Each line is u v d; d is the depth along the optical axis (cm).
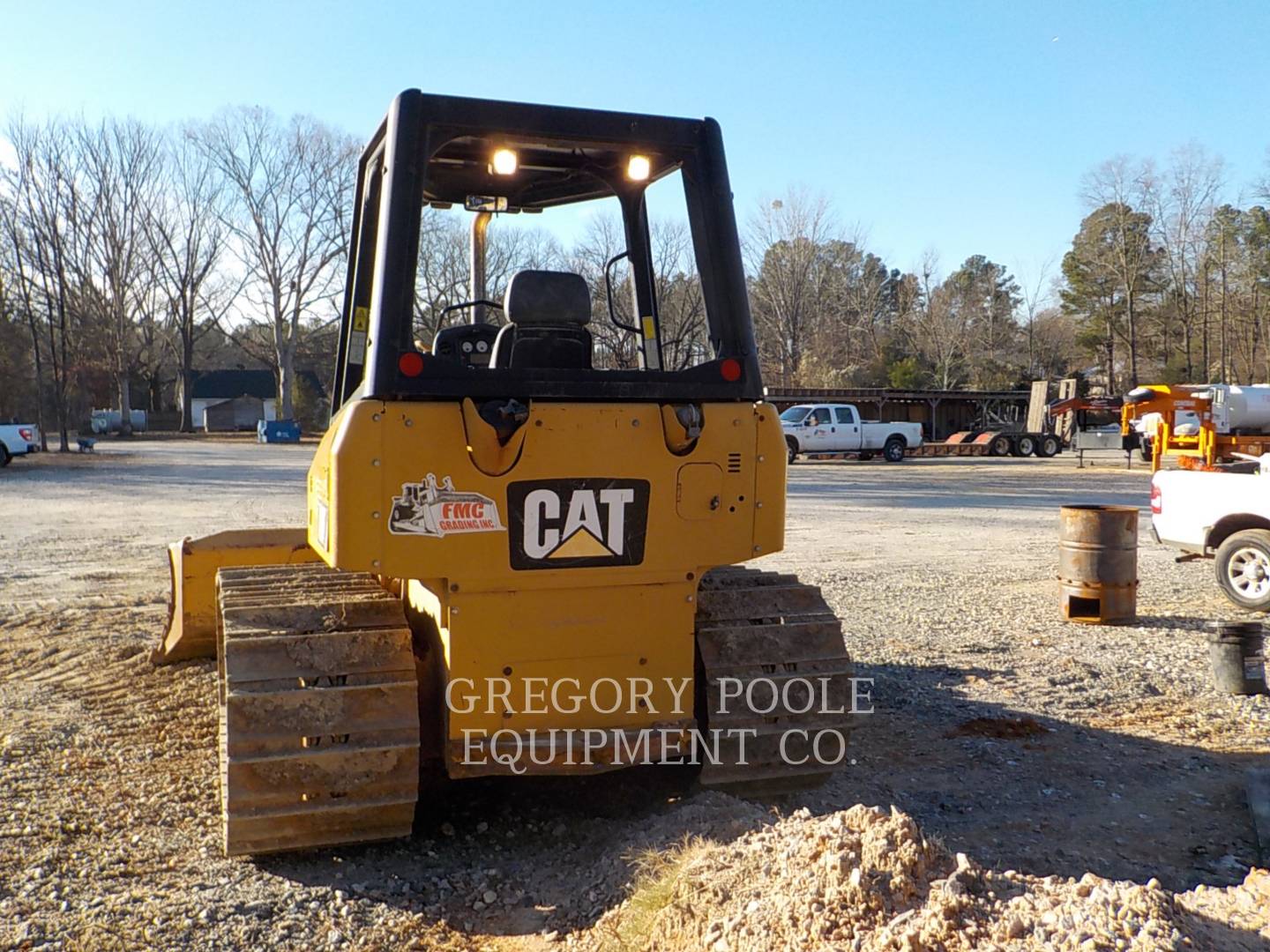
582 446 416
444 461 400
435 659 448
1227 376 6912
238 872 419
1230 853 455
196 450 4322
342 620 430
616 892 395
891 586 1120
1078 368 7488
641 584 434
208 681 705
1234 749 601
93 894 398
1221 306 7031
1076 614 962
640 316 503
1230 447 1678
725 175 452
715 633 466
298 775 400
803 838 367
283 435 5278
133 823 468
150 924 376
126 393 6212
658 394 429
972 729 631
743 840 394
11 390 4831
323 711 405
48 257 5031
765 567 1251
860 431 3653
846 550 1395
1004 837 471
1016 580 1159
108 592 1035
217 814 480
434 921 386
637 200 504
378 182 475
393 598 456
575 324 449
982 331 7556
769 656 469
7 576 1132
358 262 480
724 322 447
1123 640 871
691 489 433
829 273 7325
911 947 301
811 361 6438
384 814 413
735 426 438
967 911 318
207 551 737
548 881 418
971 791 530
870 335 7400
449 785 521
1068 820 493
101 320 6131
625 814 490
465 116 418
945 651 830
